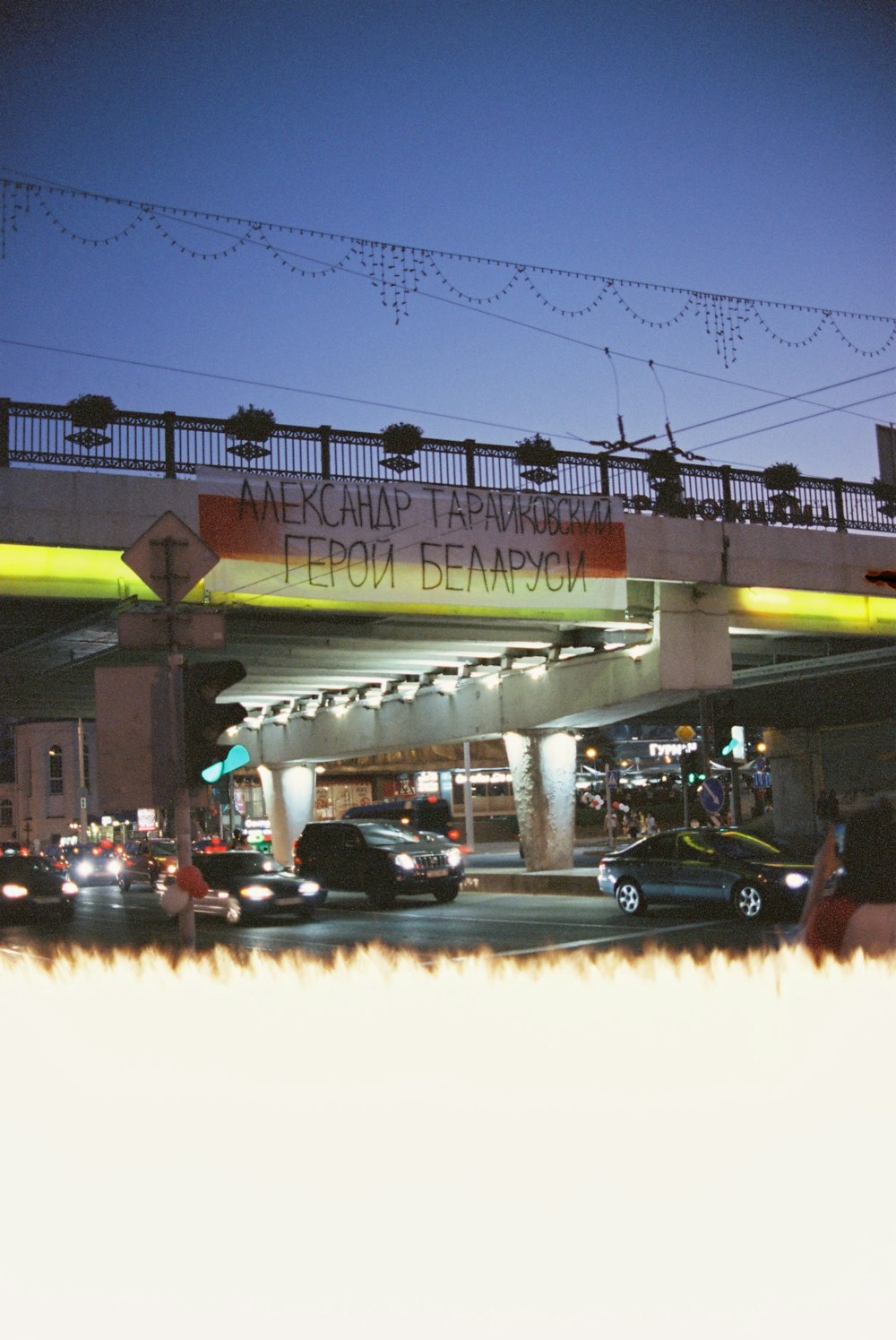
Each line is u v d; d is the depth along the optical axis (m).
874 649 31.28
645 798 70.25
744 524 25.88
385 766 69.62
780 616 27.58
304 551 21.30
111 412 19.67
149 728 9.04
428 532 22.55
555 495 23.84
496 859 48.72
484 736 33.25
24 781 90.50
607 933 18.86
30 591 19.70
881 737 43.78
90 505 19.42
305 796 43.09
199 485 20.38
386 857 26.81
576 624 25.91
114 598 20.22
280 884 23.88
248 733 44.19
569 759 31.94
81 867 50.72
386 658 30.12
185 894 9.18
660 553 24.80
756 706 40.91
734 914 20.17
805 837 42.66
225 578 20.61
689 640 25.92
